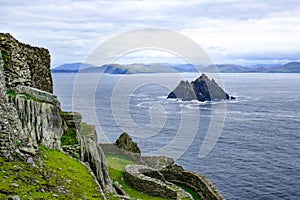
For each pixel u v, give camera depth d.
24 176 14.42
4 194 12.45
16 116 16.94
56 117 21.12
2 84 16.77
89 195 15.09
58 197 13.88
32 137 18.44
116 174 26.97
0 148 14.86
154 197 24.62
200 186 29.94
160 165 31.64
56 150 19.62
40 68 23.77
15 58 19.52
